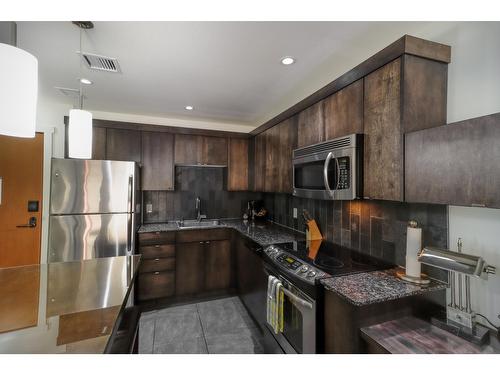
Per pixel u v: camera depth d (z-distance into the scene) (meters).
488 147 0.92
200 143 3.30
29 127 0.81
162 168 3.12
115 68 1.93
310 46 1.63
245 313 2.71
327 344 1.35
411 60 1.24
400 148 1.24
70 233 2.34
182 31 1.46
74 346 0.78
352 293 1.22
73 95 2.52
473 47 1.23
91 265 1.49
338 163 1.59
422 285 1.31
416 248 1.36
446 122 1.32
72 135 1.38
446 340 1.09
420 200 1.15
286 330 1.73
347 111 1.61
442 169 1.07
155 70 1.97
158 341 2.20
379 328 1.18
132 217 2.54
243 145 3.53
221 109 2.97
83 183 2.38
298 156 2.09
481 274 1.04
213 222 3.48
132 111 3.07
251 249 2.49
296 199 2.84
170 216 3.41
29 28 1.43
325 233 2.33
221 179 3.66
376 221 1.79
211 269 3.08
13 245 2.70
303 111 2.13
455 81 1.30
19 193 2.72
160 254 2.86
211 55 1.74
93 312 0.99
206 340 2.22
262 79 2.13
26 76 0.79
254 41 1.57
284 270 1.71
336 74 2.02
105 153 2.88
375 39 1.55
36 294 1.13
